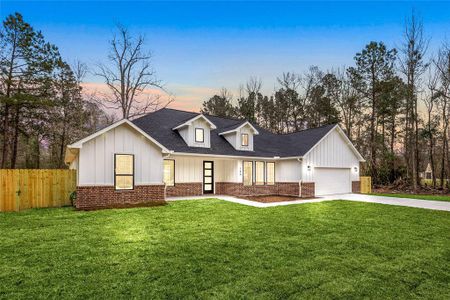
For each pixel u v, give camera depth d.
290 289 4.37
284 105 42.47
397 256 6.09
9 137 23.03
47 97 23.52
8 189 11.94
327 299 4.10
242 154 18.33
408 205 13.88
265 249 6.39
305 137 21.73
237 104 43.56
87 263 5.32
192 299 3.97
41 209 11.85
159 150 13.73
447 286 4.67
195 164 17.53
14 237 7.14
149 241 6.88
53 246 6.38
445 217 10.72
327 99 37.53
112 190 12.25
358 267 5.40
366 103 33.06
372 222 9.69
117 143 12.49
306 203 14.55
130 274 4.82
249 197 17.47
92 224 8.74
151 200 13.27
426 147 34.34
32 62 22.33
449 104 27.11
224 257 5.79
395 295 4.30
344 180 21.72
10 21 21.50
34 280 4.52
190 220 9.52
